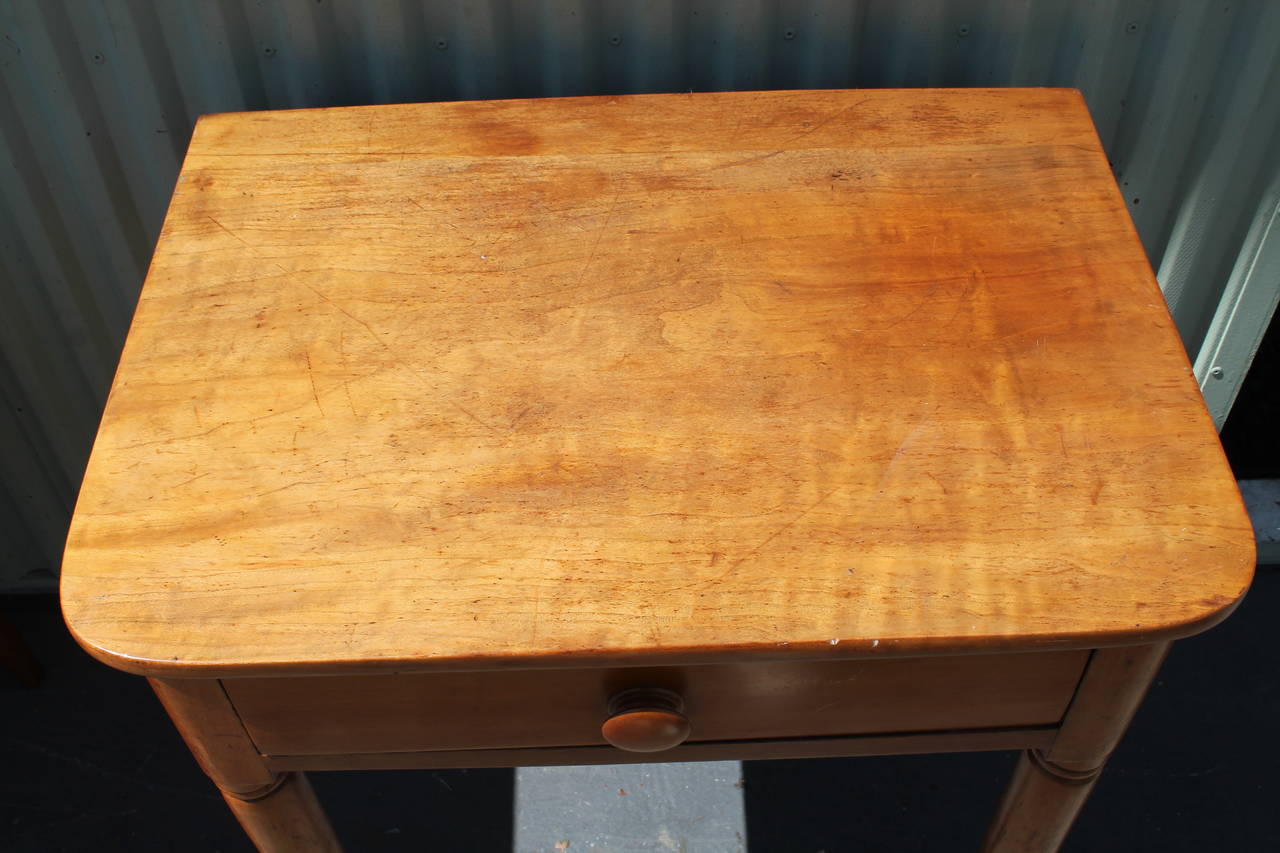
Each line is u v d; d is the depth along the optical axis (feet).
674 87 4.96
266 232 3.87
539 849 5.66
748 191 3.97
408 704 3.25
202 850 5.71
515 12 4.65
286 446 3.22
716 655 2.79
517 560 2.94
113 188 5.07
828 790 5.85
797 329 3.51
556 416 3.28
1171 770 5.90
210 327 3.57
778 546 2.95
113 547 3.00
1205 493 3.03
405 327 3.55
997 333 3.47
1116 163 5.14
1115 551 2.91
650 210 3.92
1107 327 3.47
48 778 6.00
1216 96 4.84
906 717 3.37
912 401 3.29
